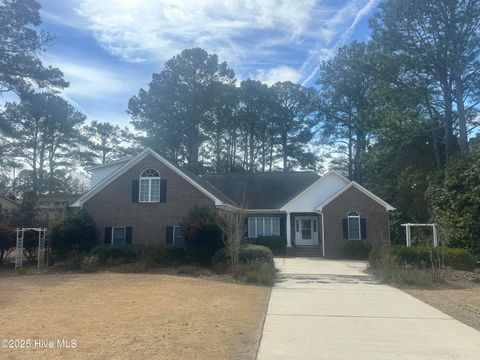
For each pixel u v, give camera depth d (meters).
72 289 12.98
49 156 51.31
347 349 6.87
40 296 11.66
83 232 22.66
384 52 30.95
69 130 49.69
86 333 7.48
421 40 29.70
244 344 7.07
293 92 53.47
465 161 24.52
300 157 54.34
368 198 28.61
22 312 9.40
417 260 18.67
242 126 53.38
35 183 48.34
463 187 23.72
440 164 31.67
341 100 50.69
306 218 32.94
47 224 23.72
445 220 24.41
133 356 6.18
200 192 24.00
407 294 12.88
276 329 8.20
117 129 58.69
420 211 30.88
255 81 53.16
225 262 19.00
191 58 51.72
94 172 29.36
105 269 19.70
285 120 53.72
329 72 50.12
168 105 51.47
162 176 24.33
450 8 27.41
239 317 9.15
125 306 10.15
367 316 9.52
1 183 49.41
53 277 16.48
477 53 27.75
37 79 30.97
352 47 48.25
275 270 18.84
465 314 9.81
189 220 21.86
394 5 29.47
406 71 30.36
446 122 30.47
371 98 34.56
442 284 15.09
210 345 6.88
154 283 14.48
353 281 16.17
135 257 21.48
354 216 28.55
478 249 22.03
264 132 54.16
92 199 24.48
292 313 9.83
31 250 23.14
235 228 18.97
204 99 50.47
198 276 17.36
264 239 31.30
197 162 51.62
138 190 24.27
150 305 10.30
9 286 13.78
